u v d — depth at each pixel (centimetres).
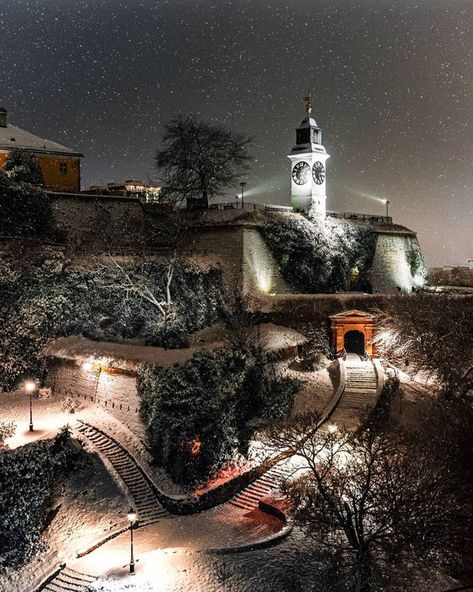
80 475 3519
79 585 2761
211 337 4984
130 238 5503
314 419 3853
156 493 3500
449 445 3344
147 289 4741
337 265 6209
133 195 6738
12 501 3094
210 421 3747
